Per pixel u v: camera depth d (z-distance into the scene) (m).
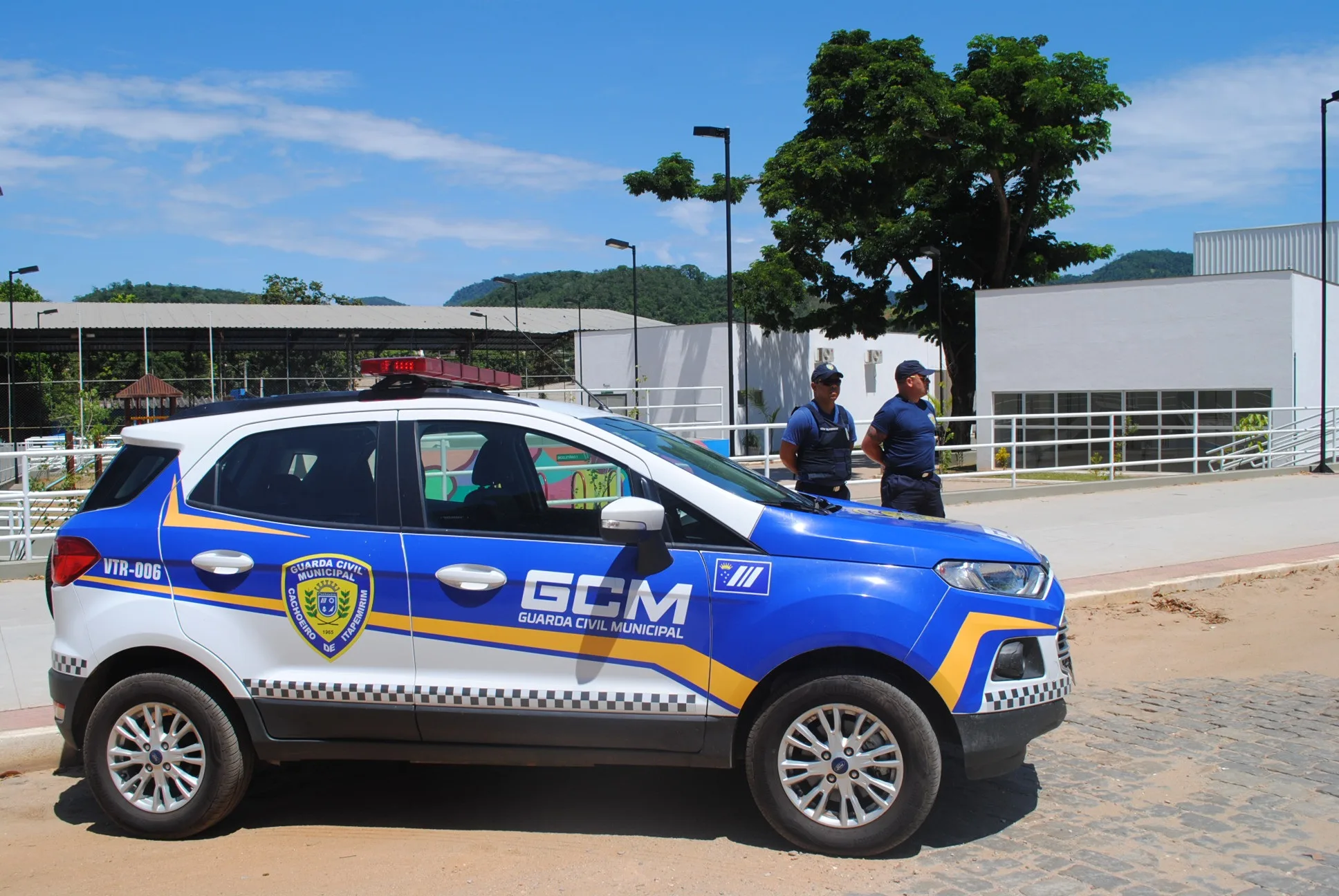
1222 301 26.92
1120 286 28.64
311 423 4.61
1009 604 4.23
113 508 4.63
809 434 7.23
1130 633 7.92
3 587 9.62
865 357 44.91
